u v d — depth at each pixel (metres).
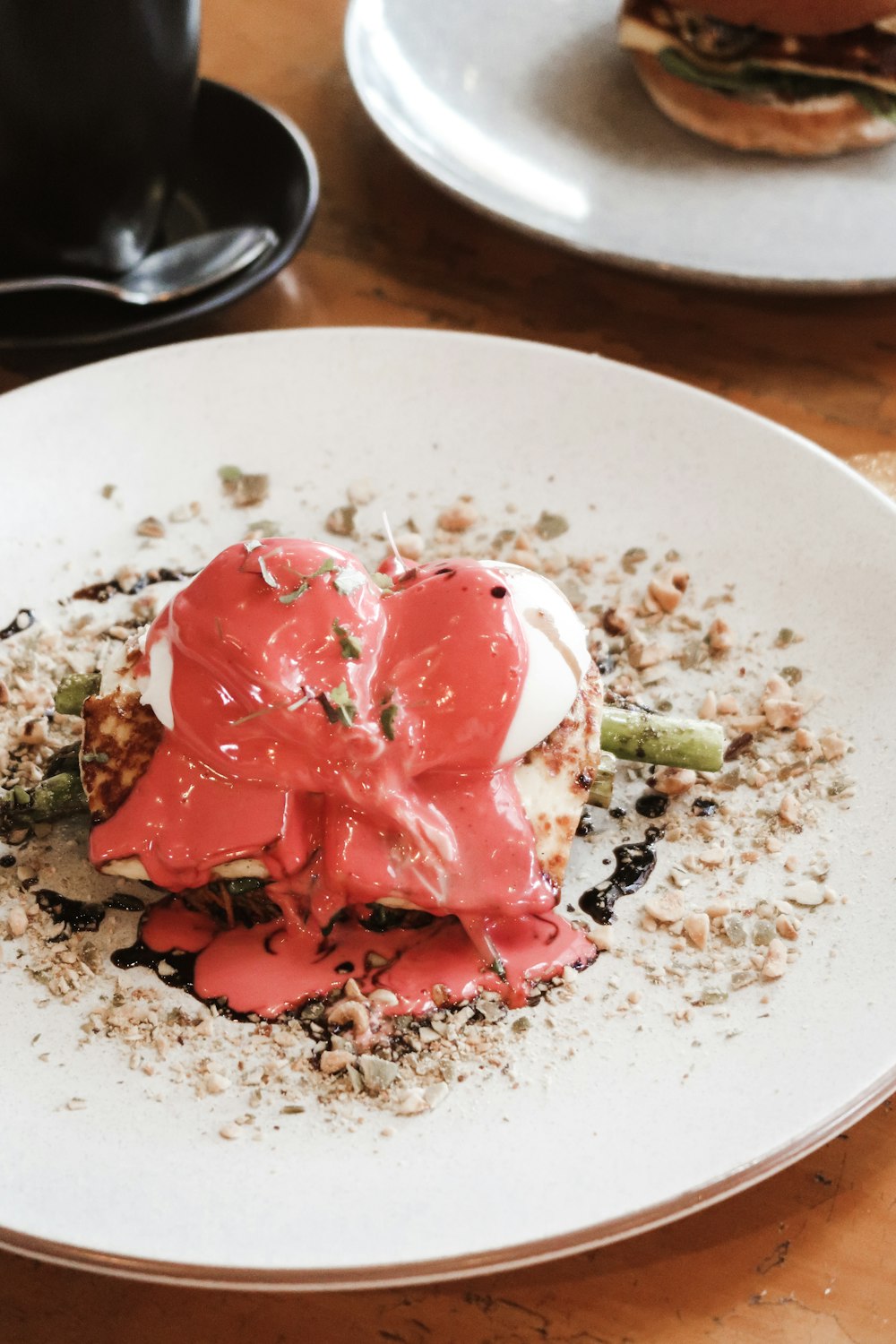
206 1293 0.51
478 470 0.64
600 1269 0.51
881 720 0.58
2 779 0.58
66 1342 0.51
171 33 0.64
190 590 0.54
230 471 0.63
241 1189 0.50
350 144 0.76
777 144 0.71
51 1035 0.54
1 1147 0.51
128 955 0.55
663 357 0.70
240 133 0.72
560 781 0.55
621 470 0.63
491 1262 0.49
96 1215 0.50
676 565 0.62
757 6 0.70
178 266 0.68
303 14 0.81
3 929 0.56
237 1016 0.54
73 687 0.58
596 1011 0.54
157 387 0.64
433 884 0.54
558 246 0.68
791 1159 0.50
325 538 0.63
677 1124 0.51
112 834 0.55
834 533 0.61
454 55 0.74
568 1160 0.51
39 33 0.61
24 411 0.63
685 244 0.69
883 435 0.67
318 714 0.53
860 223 0.69
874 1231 0.52
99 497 0.63
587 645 0.58
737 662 0.60
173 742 0.55
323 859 0.54
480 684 0.54
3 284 0.66
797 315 0.71
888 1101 0.54
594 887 0.56
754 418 0.63
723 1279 0.51
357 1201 0.50
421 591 0.55
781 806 0.57
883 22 0.70
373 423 0.64
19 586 0.61
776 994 0.54
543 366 0.64
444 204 0.74
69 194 0.65
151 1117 0.52
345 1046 0.54
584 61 0.74
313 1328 0.51
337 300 0.71
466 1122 0.52
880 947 0.54
